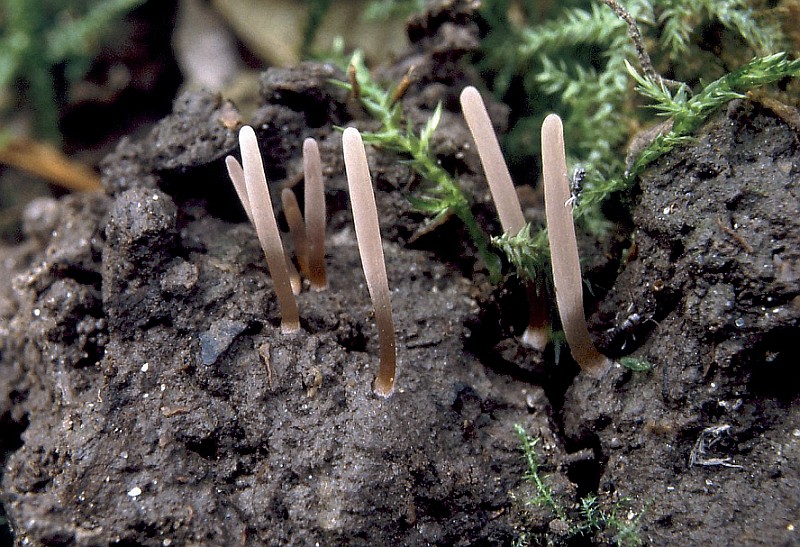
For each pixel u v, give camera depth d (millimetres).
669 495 182
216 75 267
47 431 189
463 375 192
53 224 214
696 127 186
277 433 184
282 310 188
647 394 186
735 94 182
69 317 192
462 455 187
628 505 184
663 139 185
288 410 185
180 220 197
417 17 208
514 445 188
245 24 259
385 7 234
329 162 202
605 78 205
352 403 186
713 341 182
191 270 190
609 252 196
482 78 222
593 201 193
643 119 204
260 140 201
